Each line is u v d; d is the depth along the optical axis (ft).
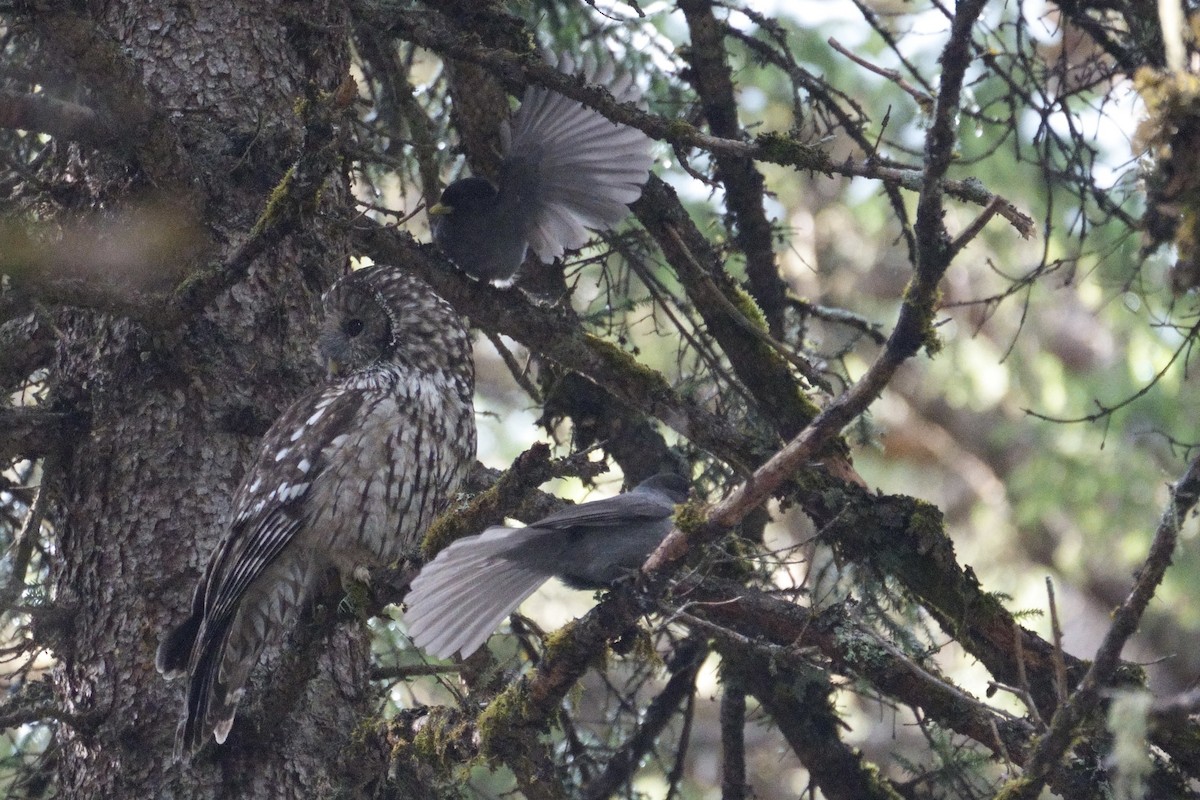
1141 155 29.22
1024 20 38.63
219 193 32.81
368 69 43.93
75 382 33.04
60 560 32.58
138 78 29.22
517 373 44.24
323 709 31.32
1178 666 85.76
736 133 44.19
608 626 26.05
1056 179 38.50
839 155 78.74
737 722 43.73
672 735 50.90
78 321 33.55
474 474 39.34
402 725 29.91
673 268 39.04
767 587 39.27
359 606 28.86
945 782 38.47
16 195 34.76
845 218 85.56
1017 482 83.15
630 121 31.65
